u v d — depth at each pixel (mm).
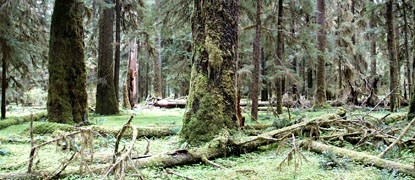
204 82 7254
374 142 7105
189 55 18547
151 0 19453
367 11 15750
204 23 7473
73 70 10523
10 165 5578
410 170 4934
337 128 8125
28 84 16578
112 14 15539
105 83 15336
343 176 4941
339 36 21344
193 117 7180
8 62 13133
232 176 5035
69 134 4473
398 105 16125
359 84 21156
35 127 8938
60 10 10469
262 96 22391
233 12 7633
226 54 7391
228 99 7234
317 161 5902
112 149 6867
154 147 7309
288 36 13656
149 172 5121
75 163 5441
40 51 14031
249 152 6684
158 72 25234
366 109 16125
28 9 13023
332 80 22938
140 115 15719
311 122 7406
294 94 19484
